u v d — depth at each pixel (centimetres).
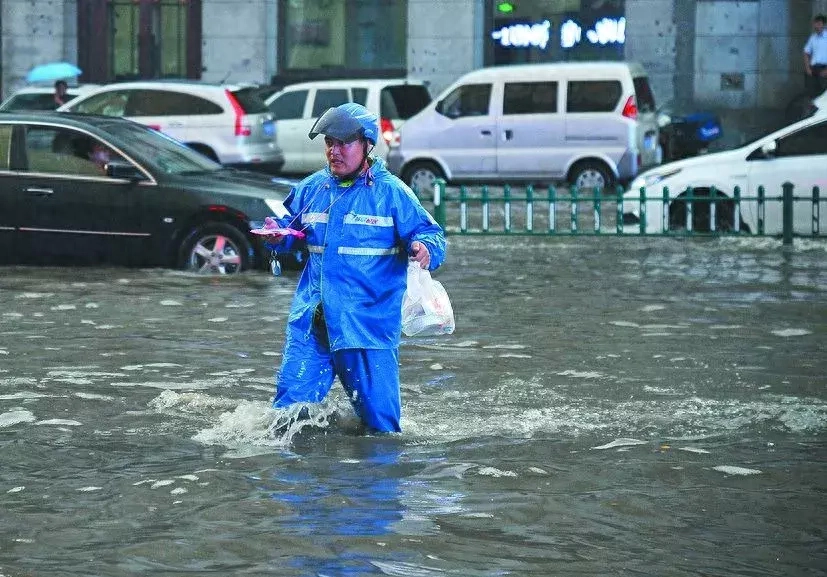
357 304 1517
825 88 6016
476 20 6494
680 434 1562
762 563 1141
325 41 6606
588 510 1277
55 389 1800
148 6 6638
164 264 3073
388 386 1540
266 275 2973
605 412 1670
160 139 3250
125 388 1806
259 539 1188
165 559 1141
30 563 1130
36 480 1373
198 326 2311
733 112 6419
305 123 5403
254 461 1438
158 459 1448
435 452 1473
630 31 6431
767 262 3180
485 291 2736
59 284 2809
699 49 6412
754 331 2262
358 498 1305
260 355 2053
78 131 3108
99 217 3073
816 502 1307
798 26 6381
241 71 6625
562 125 5059
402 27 6575
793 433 1570
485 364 1978
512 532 1212
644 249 3441
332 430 1556
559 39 6475
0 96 6644
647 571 1118
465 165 5150
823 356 2044
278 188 3116
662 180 3741
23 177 3097
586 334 2234
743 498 1318
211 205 3022
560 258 3275
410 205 1512
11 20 6612
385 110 5400
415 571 1112
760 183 3659
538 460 1441
